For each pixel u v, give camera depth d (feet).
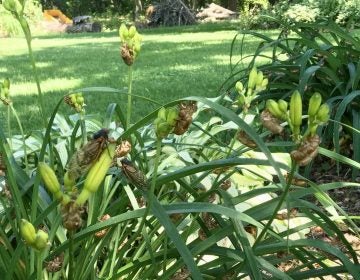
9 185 1.55
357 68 3.51
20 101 6.55
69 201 0.95
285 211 1.84
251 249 1.34
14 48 15.15
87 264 1.58
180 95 6.50
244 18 17.03
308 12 13.12
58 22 24.93
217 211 1.29
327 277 2.35
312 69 3.52
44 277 1.53
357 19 12.03
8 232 1.87
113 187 1.88
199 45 13.01
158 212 1.23
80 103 1.91
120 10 32.89
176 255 1.54
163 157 2.48
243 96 1.53
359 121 3.50
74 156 0.95
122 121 1.96
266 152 1.15
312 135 1.06
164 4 23.81
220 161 1.36
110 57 11.39
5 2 1.61
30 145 2.64
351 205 3.20
